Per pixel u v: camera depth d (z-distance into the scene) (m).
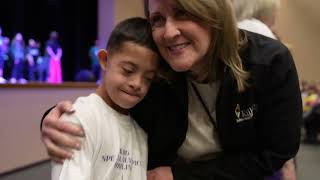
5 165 3.33
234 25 0.94
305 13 8.58
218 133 1.05
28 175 3.34
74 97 4.20
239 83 0.96
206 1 0.90
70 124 0.90
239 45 1.00
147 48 0.96
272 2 1.67
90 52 5.46
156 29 0.94
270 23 1.72
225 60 0.97
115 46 0.98
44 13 5.54
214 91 1.03
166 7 0.91
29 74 4.46
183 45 0.93
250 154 1.04
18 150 3.47
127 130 1.03
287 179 1.45
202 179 1.03
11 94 3.36
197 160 1.11
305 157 4.21
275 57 0.98
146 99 1.04
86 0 5.71
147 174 1.10
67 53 5.76
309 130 5.24
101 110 0.97
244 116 1.00
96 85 4.58
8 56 4.21
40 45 5.05
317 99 5.42
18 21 5.25
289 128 1.00
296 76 1.02
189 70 1.00
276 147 1.01
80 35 5.79
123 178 0.98
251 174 1.01
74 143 0.88
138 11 5.38
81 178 0.85
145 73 0.98
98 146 0.93
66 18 5.76
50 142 0.89
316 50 8.75
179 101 1.04
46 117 0.94
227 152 1.08
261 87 0.98
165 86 1.03
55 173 0.86
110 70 0.98
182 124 1.06
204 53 0.95
